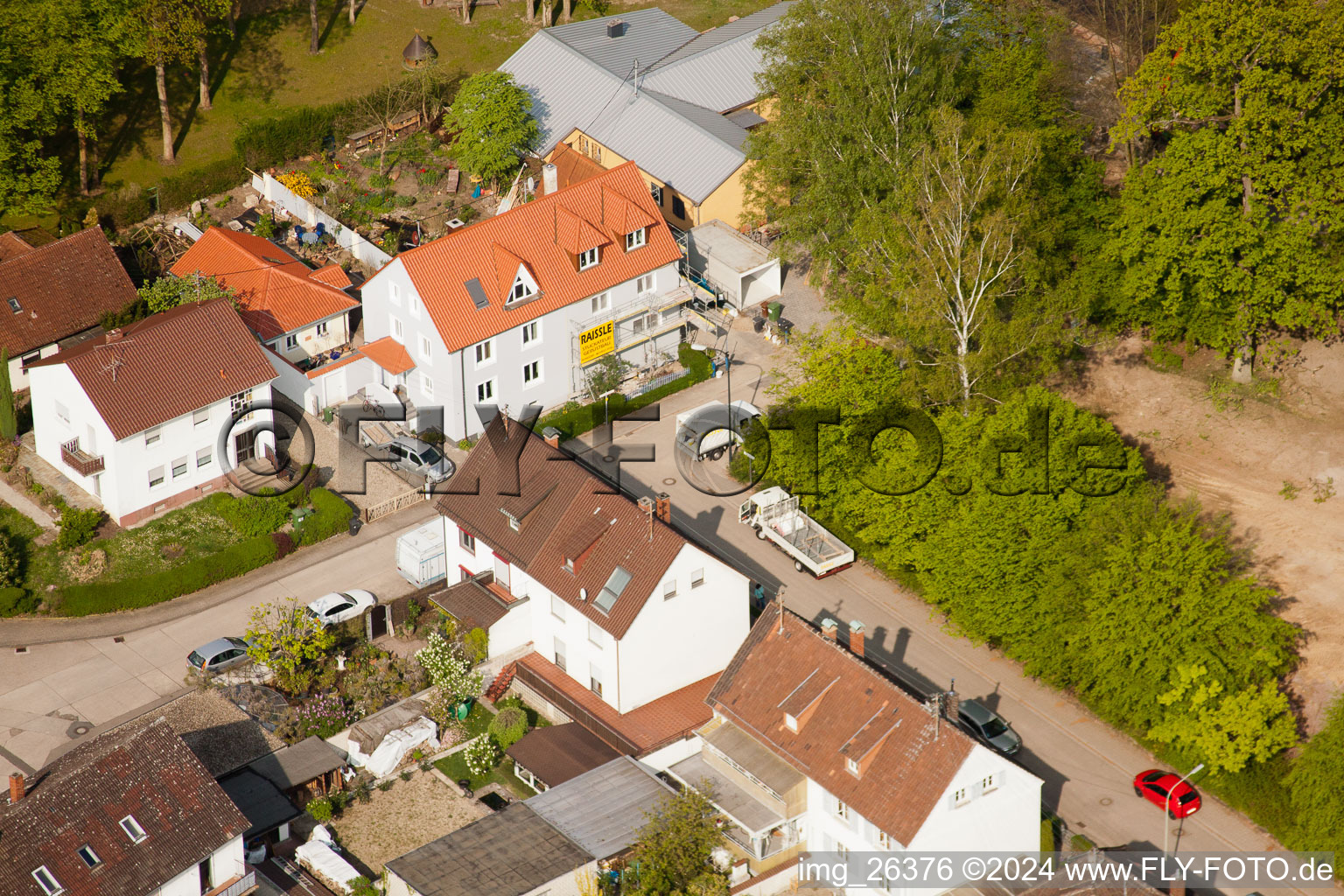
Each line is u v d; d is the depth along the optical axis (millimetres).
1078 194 93188
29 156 98188
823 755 63000
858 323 83750
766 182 97750
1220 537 69875
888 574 80688
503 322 87438
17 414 89938
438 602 75688
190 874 60000
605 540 71625
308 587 79438
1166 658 67438
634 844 63219
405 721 70625
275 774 66750
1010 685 74062
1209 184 81938
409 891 61344
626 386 93250
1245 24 78750
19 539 80938
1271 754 67188
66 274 93375
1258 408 89812
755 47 96562
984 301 80000
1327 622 75875
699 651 72500
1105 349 95125
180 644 75875
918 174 79875
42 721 70938
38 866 57281
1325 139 81688
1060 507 71312
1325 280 83000
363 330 95000
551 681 73125
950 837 60938
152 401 81250
